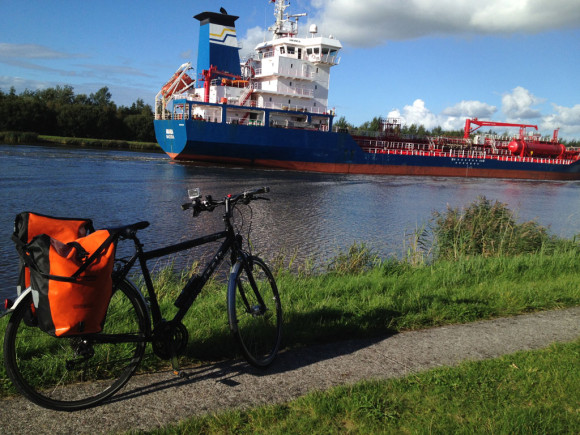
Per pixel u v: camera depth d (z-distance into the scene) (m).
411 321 4.63
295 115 40.25
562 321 4.89
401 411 2.80
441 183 39.22
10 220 14.70
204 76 37.59
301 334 4.04
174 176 30.47
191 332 3.84
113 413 2.72
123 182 26.23
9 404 2.73
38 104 82.62
